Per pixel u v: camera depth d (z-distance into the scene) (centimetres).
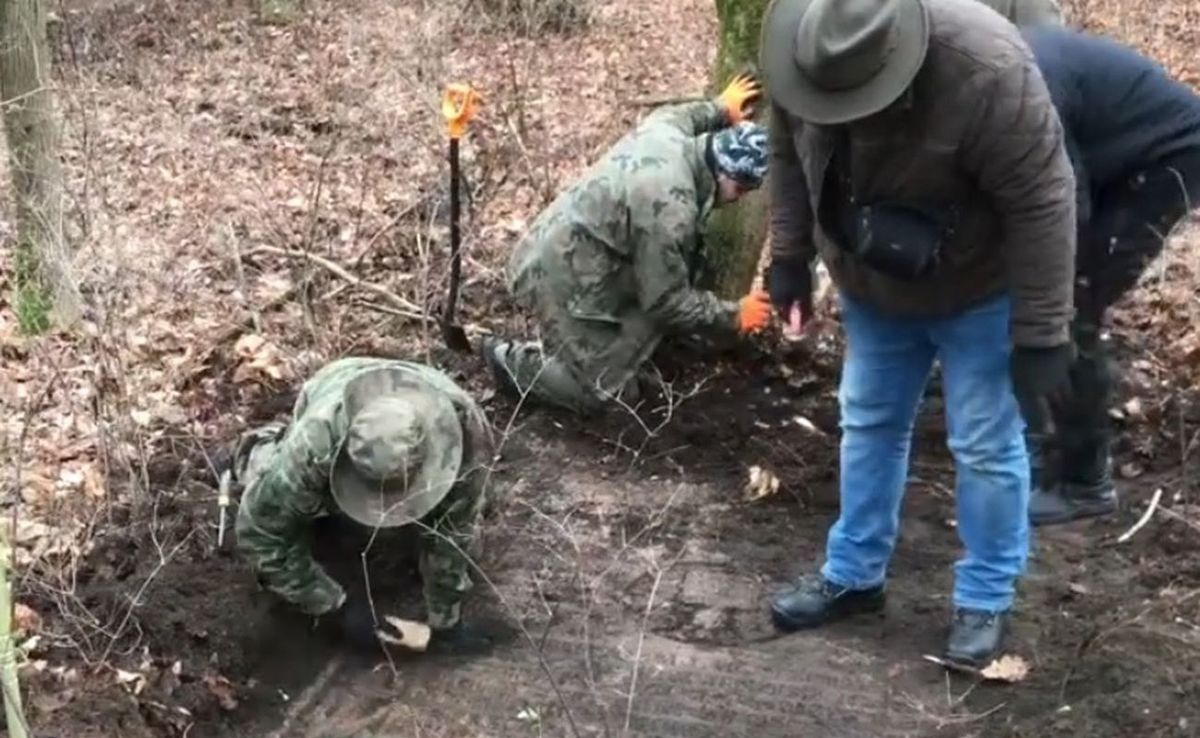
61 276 505
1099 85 354
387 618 359
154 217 633
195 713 334
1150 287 532
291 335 530
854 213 300
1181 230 541
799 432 464
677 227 444
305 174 725
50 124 512
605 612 380
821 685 346
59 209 517
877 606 373
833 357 505
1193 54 845
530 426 474
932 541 408
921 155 281
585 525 420
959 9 275
